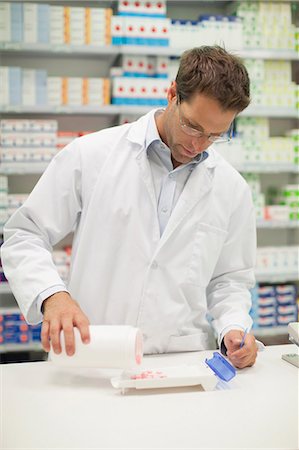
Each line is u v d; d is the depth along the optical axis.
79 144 1.74
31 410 1.22
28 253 1.62
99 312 1.70
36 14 3.69
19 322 3.72
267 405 1.25
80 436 1.09
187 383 1.34
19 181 4.16
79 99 3.81
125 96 3.82
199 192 1.73
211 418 1.18
